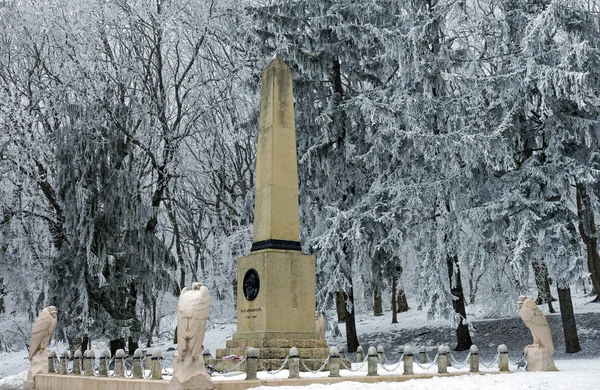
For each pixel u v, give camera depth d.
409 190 27.27
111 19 31.55
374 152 28.95
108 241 28.77
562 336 29.23
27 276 30.92
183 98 34.06
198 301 12.38
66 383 16.61
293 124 17.84
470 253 26.83
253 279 16.98
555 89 23.80
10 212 30.59
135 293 30.44
